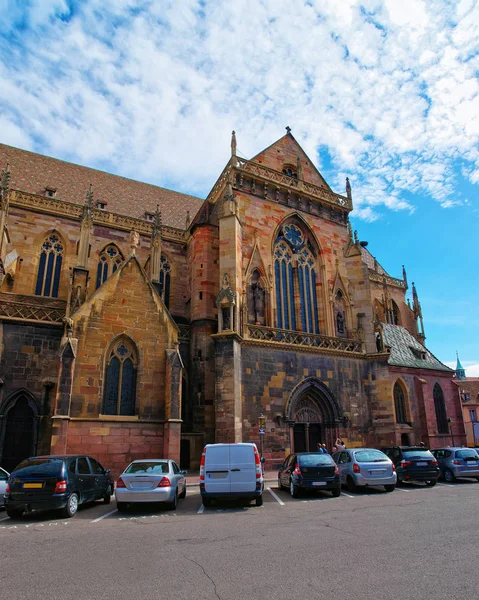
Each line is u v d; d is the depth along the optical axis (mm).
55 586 7113
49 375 25375
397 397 38531
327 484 17547
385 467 19078
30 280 33031
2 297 27500
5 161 39188
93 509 15875
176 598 6434
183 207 46969
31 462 14570
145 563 8367
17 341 25078
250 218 33156
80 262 29672
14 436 24141
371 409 32688
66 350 22172
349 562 8023
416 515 12750
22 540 10742
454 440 40375
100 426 22375
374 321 35188
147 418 23688
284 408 28828
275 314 32062
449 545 9102
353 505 15188
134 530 11703
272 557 8508
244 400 27531
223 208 31953
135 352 24453
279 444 27906
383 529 10820
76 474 14953
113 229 37312
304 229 36312
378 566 7730
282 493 19391
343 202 38781
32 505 13609
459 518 12125
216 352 27156
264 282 32219
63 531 11812
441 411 40875
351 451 20203
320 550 8938
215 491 15383
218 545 9648
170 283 38531
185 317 37031
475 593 6316
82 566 8258
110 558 8797
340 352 32094
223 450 15961
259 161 36469
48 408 24906
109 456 22188
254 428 27375
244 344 28531
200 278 32625
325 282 35531
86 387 22625
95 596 6602
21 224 33875
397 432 37062
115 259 37031
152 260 31266
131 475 15133
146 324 24953
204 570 7773
